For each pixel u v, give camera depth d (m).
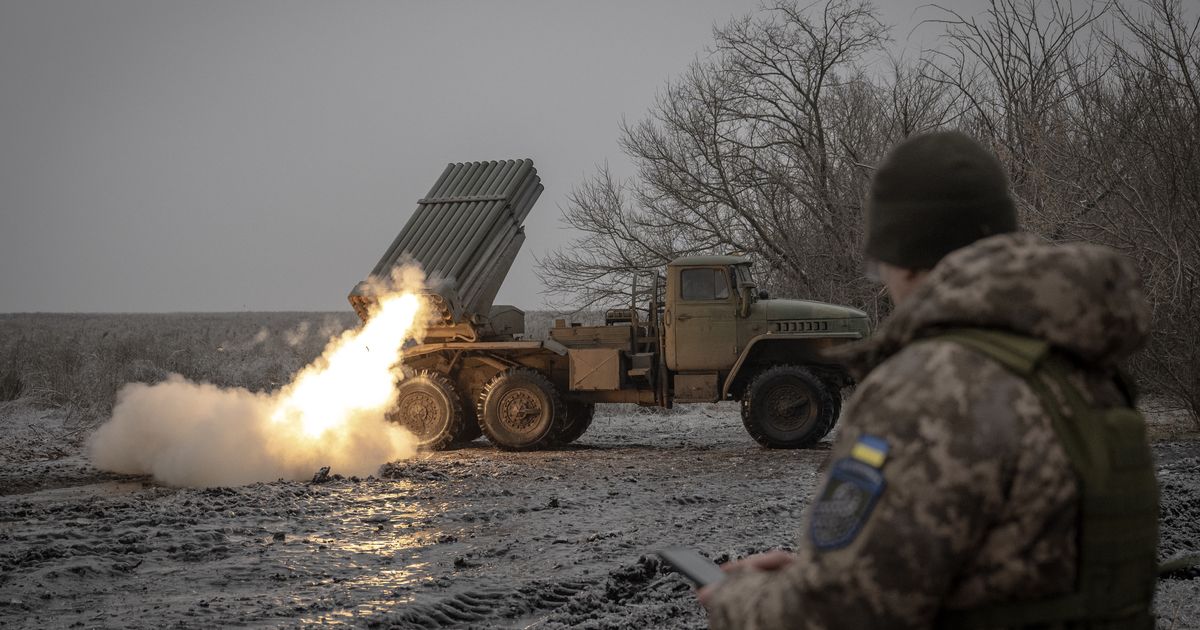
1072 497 1.34
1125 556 1.38
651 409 19.27
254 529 7.73
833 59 20.97
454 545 7.20
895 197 1.62
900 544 1.32
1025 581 1.35
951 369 1.38
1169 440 11.84
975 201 1.57
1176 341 12.23
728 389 13.66
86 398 16.78
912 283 1.62
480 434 14.53
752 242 21.17
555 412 13.57
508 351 14.00
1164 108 11.23
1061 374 1.40
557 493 9.47
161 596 5.86
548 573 6.23
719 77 21.62
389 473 10.59
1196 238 11.18
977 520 1.33
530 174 14.77
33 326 56.97
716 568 1.75
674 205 21.72
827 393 13.12
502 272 14.54
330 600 5.66
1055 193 11.93
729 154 21.44
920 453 1.34
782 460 11.84
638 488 9.74
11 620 5.34
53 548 6.78
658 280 14.05
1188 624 4.79
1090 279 1.41
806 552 1.40
